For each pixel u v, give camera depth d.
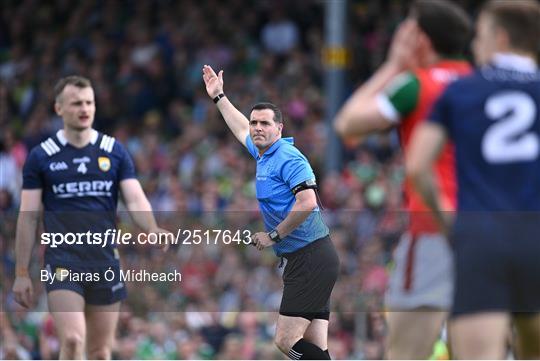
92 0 71.69
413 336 19.64
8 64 68.62
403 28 18.73
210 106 58.41
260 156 24.80
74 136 25.69
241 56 64.19
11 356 34.16
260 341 34.75
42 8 73.50
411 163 17.06
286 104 57.75
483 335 16.69
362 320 34.19
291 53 62.12
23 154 55.28
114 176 25.94
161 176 55.00
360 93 18.36
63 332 25.23
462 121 16.92
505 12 17.39
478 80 17.06
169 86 64.56
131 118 63.66
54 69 67.12
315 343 24.86
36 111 62.72
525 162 16.77
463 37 18.78
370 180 48.72
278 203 24.41
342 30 50.28
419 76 18.30
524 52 17.42
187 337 34.03
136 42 66.88
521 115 16.84
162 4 69.31
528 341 17.88
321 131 54.91
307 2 66.44
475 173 16.88
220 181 52.03
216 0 68.38
